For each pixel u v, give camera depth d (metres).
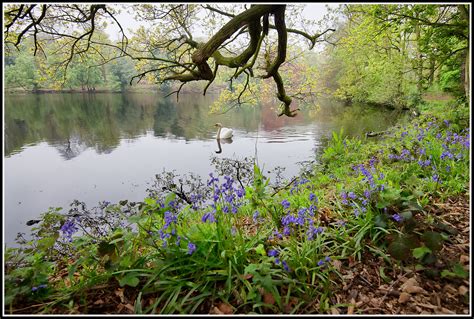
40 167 9.79
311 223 2.58
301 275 2.29
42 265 2.31
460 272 2.17
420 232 2.64
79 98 35.12
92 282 2.27
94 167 9.73
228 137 13.62
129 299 2.16
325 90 7.14
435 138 5.45
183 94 41.94
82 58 6.00
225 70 8.05
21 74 29.50
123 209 4.60
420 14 8.94
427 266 2.32
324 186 5.02
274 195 4.05
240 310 2.04
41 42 5.50
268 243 2.60
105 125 18.42
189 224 2.94
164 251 2.37
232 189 2.78
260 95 7.49
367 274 2.36
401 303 2.06
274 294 2.03
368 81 23.67
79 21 4.50
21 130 16.72
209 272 2.18
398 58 18.61
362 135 10.62
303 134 14.05
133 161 10.35
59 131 16.45
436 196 3.46
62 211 6.44
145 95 40.78
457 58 11.65
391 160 5.05
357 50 20.25
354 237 2.68
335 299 2.14
